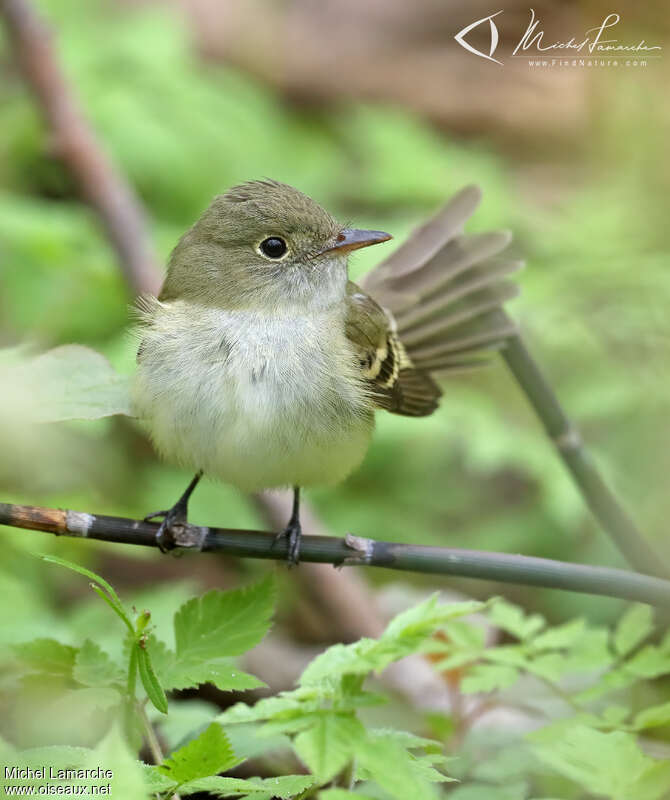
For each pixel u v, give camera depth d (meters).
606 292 11.57
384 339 7.86
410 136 14.12
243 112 14.30
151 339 7.07
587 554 11.35
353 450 7.31
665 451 10.89
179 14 15.75
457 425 11.34
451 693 7.35
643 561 7.68
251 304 7.27
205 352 7.07
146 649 4.69
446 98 17.70
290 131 15.03
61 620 8.54
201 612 5.11
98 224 11.49
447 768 6.16
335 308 7.57
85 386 5.56
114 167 11.66
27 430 5.15
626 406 11.01
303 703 4.46
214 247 7.40
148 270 11.23
